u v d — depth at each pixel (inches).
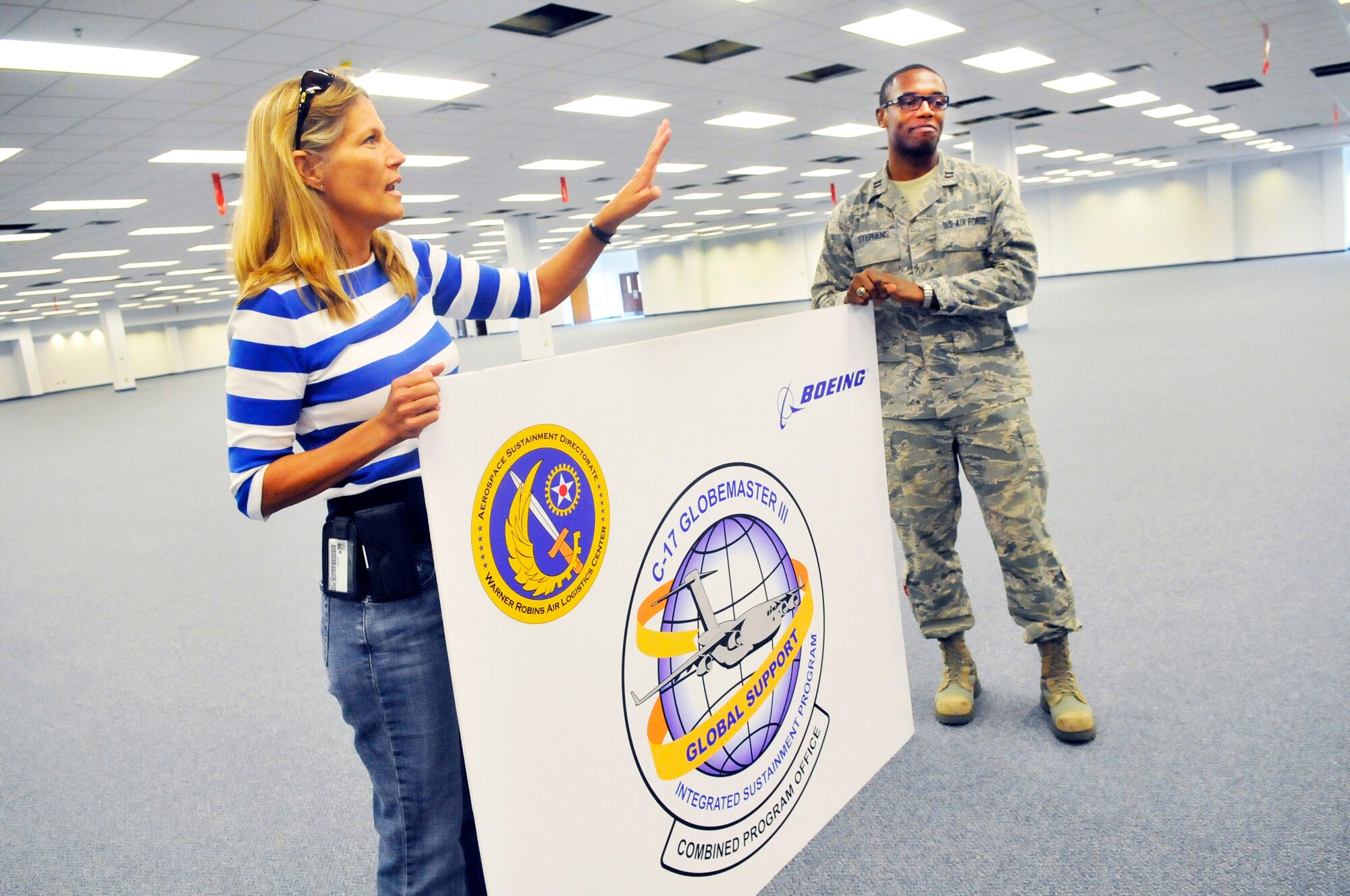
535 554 36.8
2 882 71.8
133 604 152.6
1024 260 68.4
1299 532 113.9
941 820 63.7
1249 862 54.9
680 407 43.9
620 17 231.5
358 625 38.4
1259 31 326.6
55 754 95.7
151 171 336.2
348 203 38.4
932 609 76.9
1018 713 78.1
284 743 92.7
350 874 68.6
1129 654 86.1
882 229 73.4
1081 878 55.6
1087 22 288.0
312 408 38.3
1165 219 966.4
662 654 43.1
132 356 1293.1
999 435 71.0
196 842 75.4
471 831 47.7
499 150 391.5
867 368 58.9
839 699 56.2
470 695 34.4
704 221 913.5
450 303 47.1
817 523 54.1
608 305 1472.7
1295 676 77.4
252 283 36.3
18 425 641.0
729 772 47.2
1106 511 134.0
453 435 33.7
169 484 284.2
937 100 68.8
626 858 41.1
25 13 175.5
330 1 192.7
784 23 254.8
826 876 59.1
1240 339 314.8
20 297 782.5
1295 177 903.7
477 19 218.4
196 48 210.8
